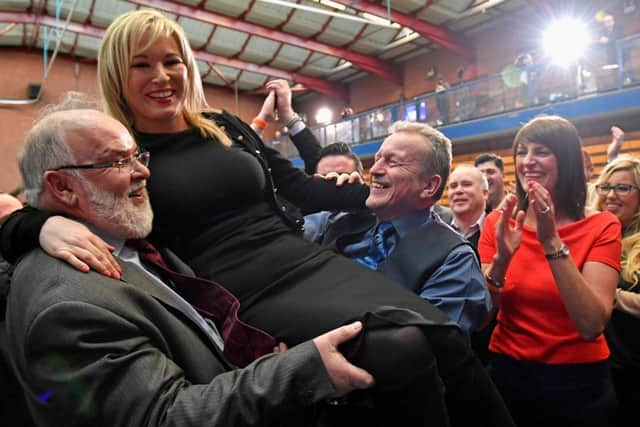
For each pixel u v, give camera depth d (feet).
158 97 4.00
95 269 3.02
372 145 36.17
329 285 3.59
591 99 23.77
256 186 4.25
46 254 3.11
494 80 28.53
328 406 3.36
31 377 2.71
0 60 44.91
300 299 3.51
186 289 3.69
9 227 3.37
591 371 4.76
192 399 2.59
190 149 4.17
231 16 41.78
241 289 3.70
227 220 4.05
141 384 2.59
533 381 4.92
